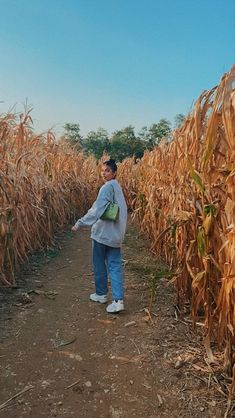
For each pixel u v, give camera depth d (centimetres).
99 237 442
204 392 283
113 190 439
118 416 263
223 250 297
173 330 381
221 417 258
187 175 385
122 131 3781
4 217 468
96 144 3728
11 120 536
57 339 369
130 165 1444
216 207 306
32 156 639
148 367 320
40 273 580
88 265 648
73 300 474
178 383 295
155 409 270
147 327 393
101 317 423
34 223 648
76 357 337
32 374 309
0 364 320
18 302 453
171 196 477
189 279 420
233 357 294
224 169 281
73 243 830
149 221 745
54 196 805
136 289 514
